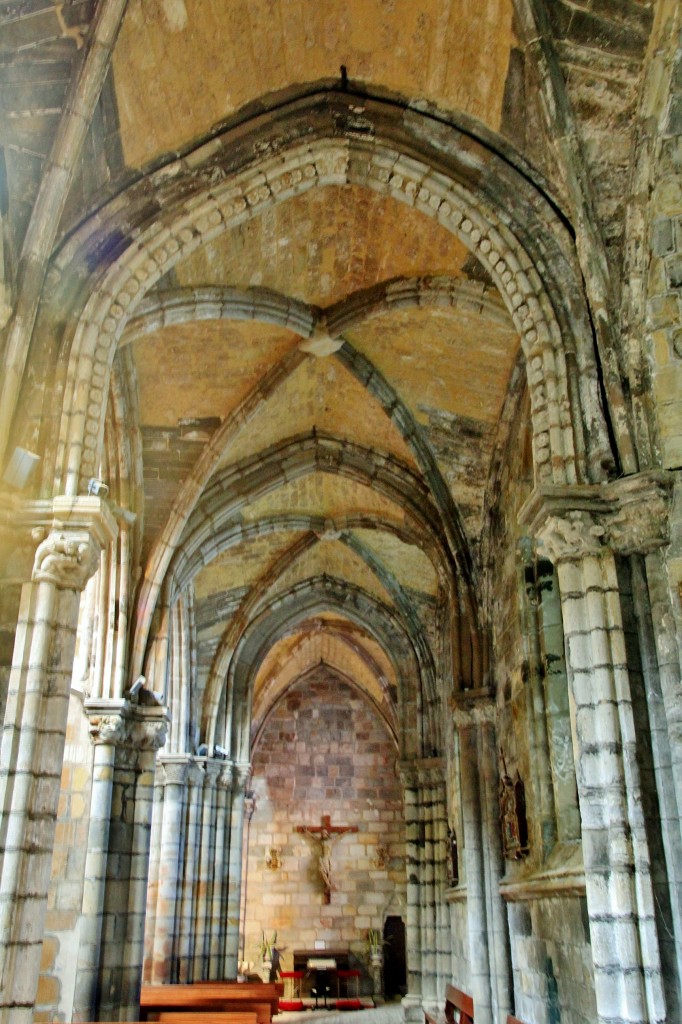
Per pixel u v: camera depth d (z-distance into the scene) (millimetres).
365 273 13852
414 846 21438
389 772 32188
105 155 10359
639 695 8555
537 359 10039
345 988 29141
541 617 12750
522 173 10570
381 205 12438
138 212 10859
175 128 10680
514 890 12906
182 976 21188
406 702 23094
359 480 17891
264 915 30375
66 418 10039
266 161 11109
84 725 15484
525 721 12969
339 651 31594
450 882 19547
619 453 9359
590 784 8445
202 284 13000
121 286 10711
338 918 30469
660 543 8844
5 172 9773
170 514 16141
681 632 8508
